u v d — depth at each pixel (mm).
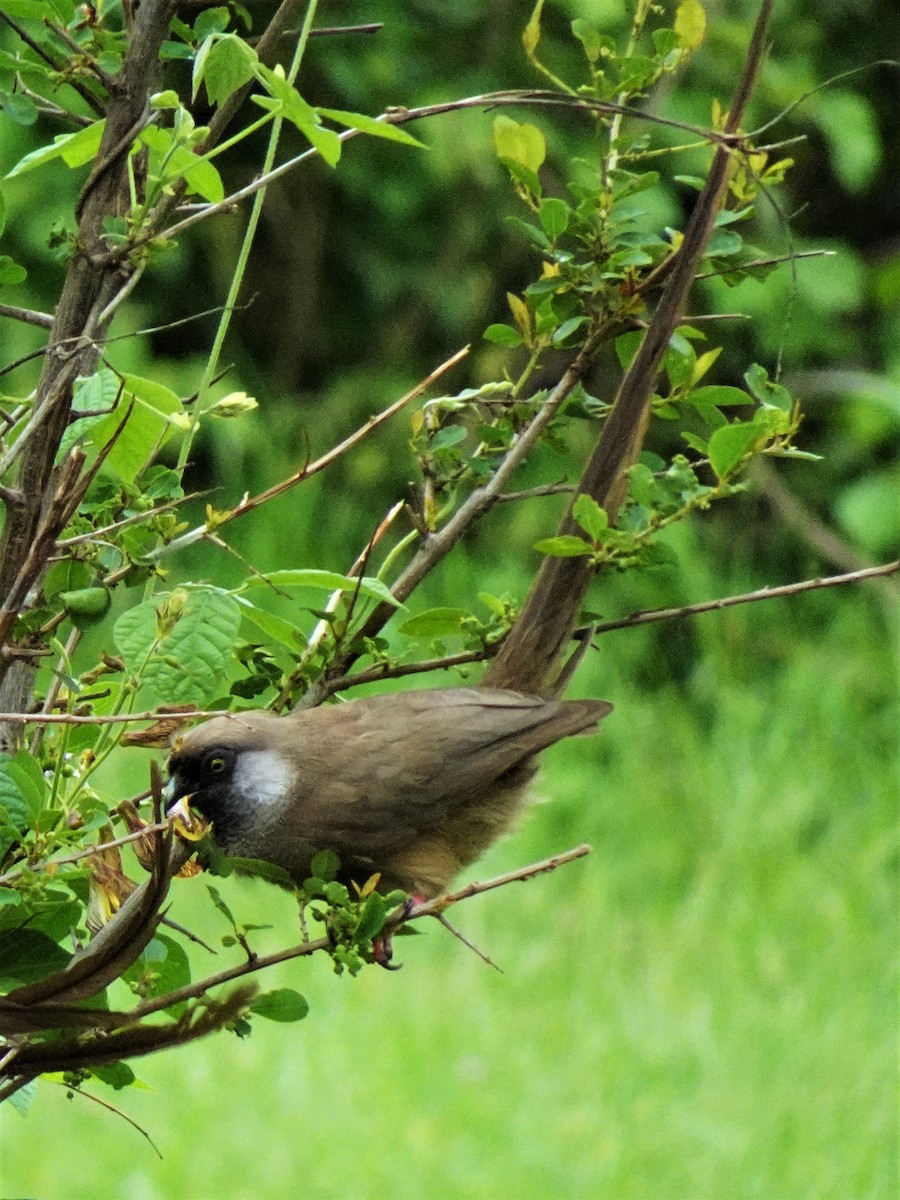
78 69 4008
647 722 14406
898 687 14406
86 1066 3527
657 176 4691
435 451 4840
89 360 4035
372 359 16750
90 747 4270
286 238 16281
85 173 14289
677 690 15352
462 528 4840
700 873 13094
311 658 4664
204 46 3771
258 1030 11070
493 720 5473
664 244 4902
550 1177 10211
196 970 11461
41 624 3852
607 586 15336
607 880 13109
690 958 12320
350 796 5375
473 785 5469
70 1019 3340
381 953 4766
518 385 4969
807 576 13984
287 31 4367
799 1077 11133
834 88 15836
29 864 3658
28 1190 9734
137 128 3943
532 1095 10836
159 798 3566
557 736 5473
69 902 3842
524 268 16422
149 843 4031
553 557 5492
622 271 4777
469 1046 11203
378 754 5426
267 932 11680
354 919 4004
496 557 15555
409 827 5457
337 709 5602
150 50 4012
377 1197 9969
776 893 12812
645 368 4941
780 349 4688
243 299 16219
